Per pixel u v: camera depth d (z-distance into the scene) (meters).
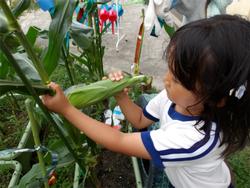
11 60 0.70
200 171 0.90
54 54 0.92
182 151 0.83
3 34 0.73
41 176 1.05
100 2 1.37
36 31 1.19
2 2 0.68
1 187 1.45
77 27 1.27
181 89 0.79
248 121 0.81
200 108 0.83
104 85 0.94
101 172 1.50
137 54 1.40
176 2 1.50
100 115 1.62
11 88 0.79
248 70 0.71
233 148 0.87
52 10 0.94
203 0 1.55
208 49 0.71
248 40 0.72
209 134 0.83
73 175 1.43
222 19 0.74
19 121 1.74
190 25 0.76
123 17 2.86
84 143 1.24
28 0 0.87
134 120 1.11
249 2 2.08
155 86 2.10
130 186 1.46
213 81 0.72
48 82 0.83
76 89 0.94
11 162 1.35
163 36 2.51
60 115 0.99
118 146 0.87
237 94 0.74
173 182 1.04
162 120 0.99
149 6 1.39
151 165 1.19
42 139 1.58
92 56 1.51
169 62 0.78
